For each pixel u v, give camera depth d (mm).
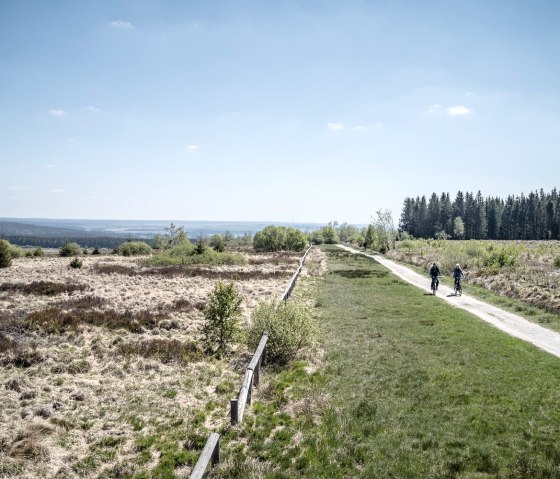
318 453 8203
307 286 32156
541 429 8984
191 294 27094
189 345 15352
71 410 9898
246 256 64188
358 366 13484
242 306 23328
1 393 10539
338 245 112750
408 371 12945
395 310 22844
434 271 28750
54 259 57344
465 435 8828
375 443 8578
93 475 7477
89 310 20734
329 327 18938
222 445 8523
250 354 14820
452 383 11859
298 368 13250
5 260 42438
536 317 20672
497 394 10977
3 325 16797
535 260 41656
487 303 24984
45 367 12578
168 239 77625
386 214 80500
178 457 8047
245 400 9969
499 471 7473
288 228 83000
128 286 31094
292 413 10055
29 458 7781
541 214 147000
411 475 7426
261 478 7340
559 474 7285
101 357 13805
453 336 17203
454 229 147250
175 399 10820
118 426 9250
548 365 13336
